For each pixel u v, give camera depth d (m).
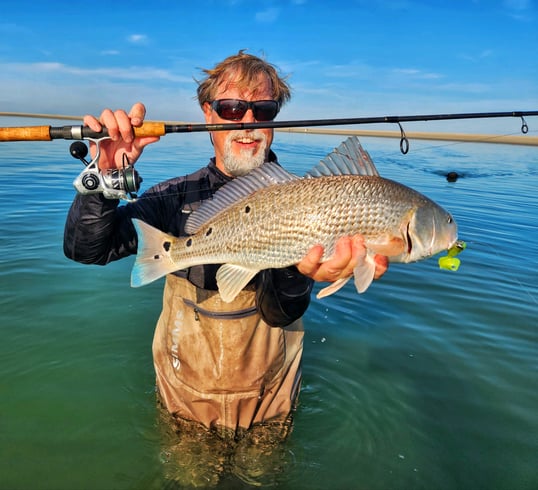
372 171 0.65
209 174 0.79
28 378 0.95
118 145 0.64
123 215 0.72
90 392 0.92
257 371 0.73
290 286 0.64
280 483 0.72
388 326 1.20
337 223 0.62
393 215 0.62
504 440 0.80
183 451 0.77
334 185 0.62
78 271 1.45
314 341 1.12
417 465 0.75
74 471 0.72
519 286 1.44
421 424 0.84
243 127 0.71
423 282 1.46
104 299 1.29
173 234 0.77
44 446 0.77
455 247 0.67
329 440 0.81
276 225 0.63
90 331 1.13
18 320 1.15
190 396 0.75
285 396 0.80
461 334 1.16
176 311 0.74
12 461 0.74
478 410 0.88
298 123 0.76
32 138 0.62
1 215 1.93
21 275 1.39
